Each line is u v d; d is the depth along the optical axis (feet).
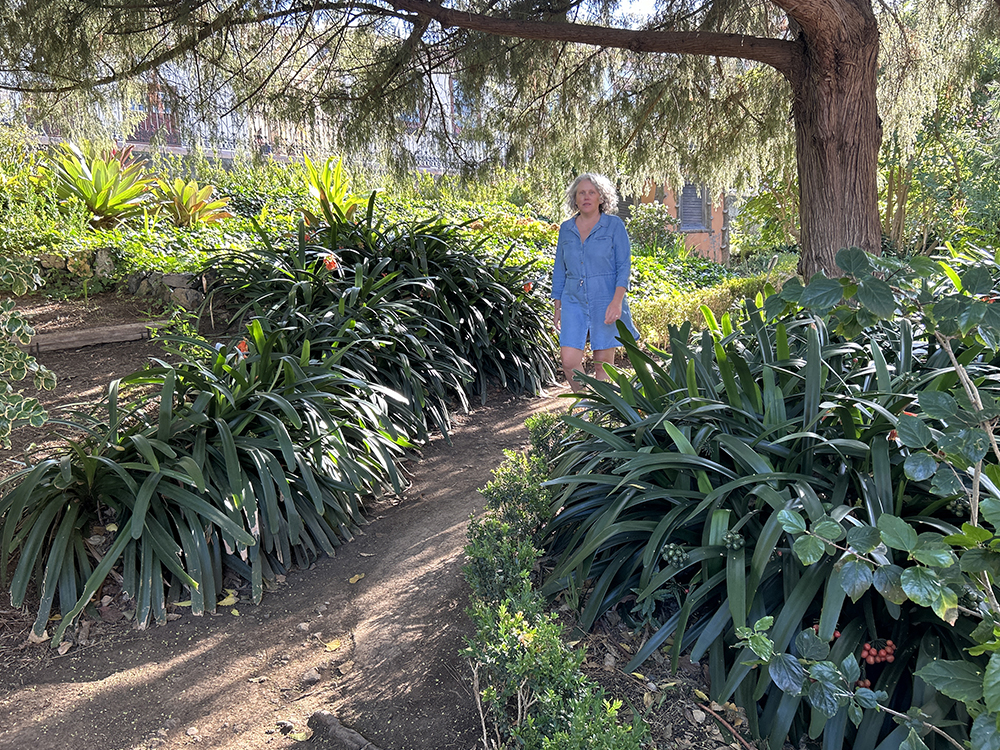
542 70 21.75
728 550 7.88
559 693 6.98
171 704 8.34
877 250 18.33
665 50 17.57
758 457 8.64
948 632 7.32
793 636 7.58
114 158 29.66
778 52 17.89
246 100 19.61
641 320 25.11
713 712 7.66
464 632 9.34
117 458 11.12
